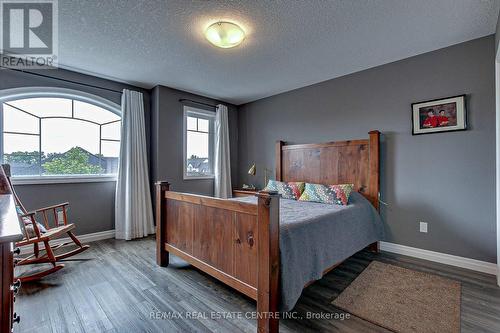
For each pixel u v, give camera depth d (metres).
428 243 2.72
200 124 4.45
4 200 1.25
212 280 2.24
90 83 3.34
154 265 2.57
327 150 3.47
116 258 2.76
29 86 2.90
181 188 4.03
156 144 3.76
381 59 2.90
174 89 3.95
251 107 4.69
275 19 2.10
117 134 3.70
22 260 2.33
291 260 1.65
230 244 1.84
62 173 3.22
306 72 3.28
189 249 2.26
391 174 2.99
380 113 3.07
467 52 2.49
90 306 1.82
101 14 2.01
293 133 4.00
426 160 2.74
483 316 1.69
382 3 1.90
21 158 2.93
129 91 3.59
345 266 2.56
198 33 2.31
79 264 2.58
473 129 2.46
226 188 4.53
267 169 4.40
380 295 1.98
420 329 1.57
